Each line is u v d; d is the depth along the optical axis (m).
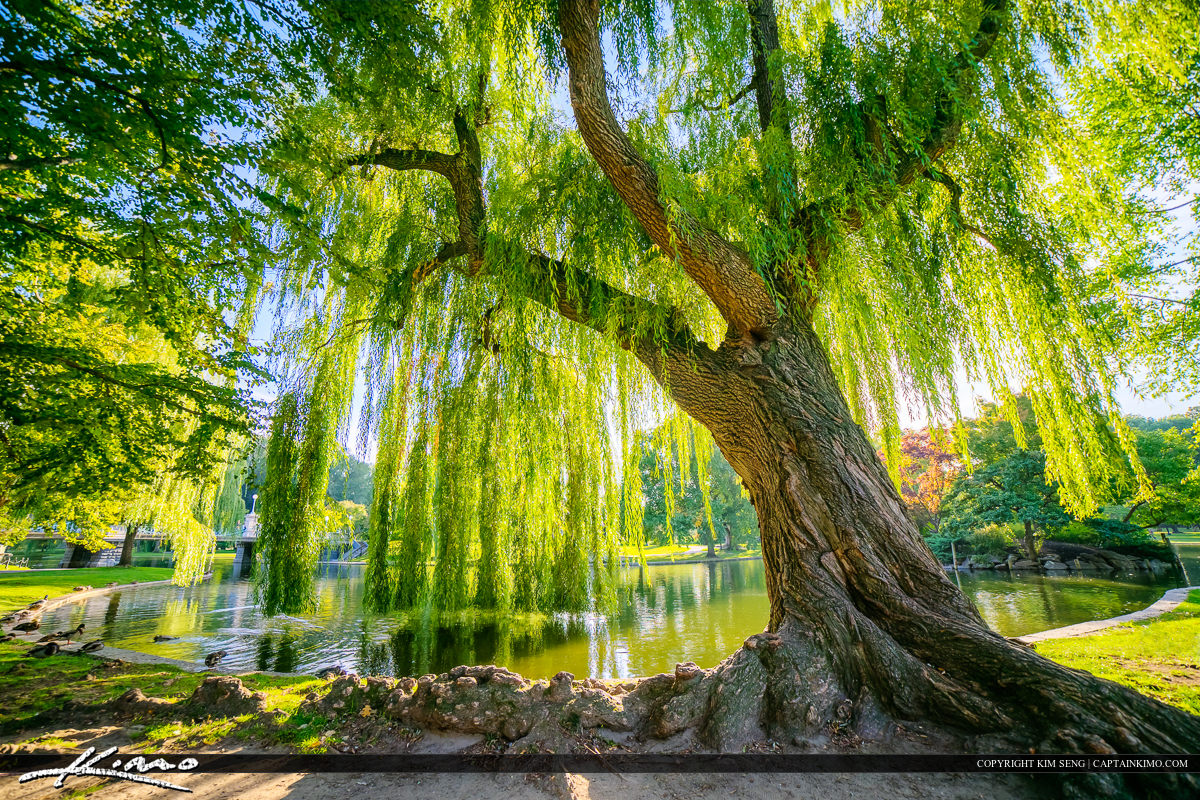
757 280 4.45
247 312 7.09
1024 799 2.29
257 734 3.26
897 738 2.81
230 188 4.88
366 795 2.52
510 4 5.55
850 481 3.84
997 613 9.43
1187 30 5.29
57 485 6.34
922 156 4.48
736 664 3.21
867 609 3.49
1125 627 6.12
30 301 5.80
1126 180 8.17
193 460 6.14
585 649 7.42
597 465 7.52
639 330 4.93
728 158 5.08
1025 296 5.43
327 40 4.98
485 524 7.14
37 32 3.71
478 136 7.30
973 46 4.74
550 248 6.09
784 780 2.54
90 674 5.32
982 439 20.47
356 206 7.30
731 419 4.45
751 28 5.56
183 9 4.20
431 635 8.55
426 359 7.03
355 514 20.84
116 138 4.21
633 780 2.59
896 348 5.87
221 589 16.69
